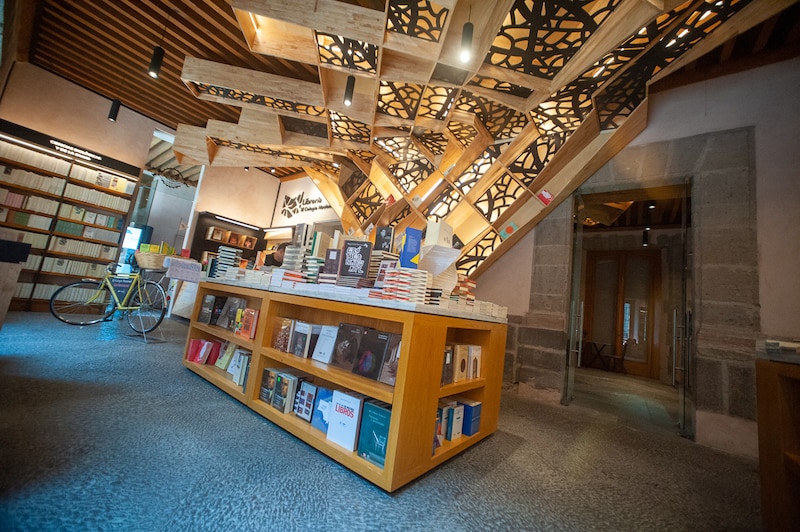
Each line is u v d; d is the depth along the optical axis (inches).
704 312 111.4
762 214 106.4
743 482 77.2
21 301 185.3
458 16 96.3
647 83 106.0
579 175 136.5
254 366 89.0
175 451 61.4
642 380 245.6
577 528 52.9
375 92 123.1
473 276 166.1
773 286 101.8
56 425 63.7
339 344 78.5
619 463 81.7
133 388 90.4
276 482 55.8
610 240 288.7
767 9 77.4
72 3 144.9
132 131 231.3
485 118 139.4
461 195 157.3
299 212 300.8
